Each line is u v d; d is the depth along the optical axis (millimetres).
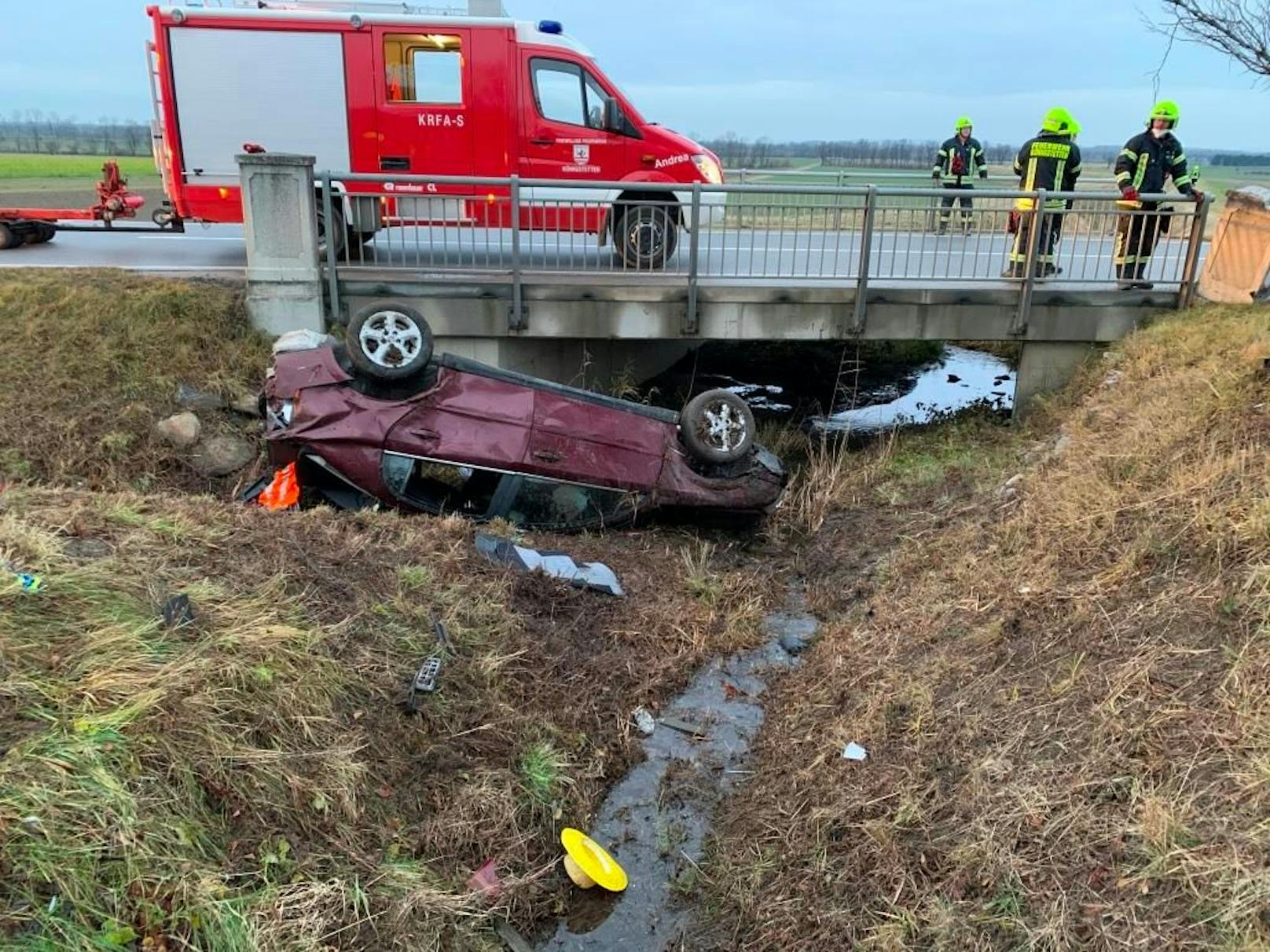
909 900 3340
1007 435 8938
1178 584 4336
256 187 8328
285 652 3949
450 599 5070
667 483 7035
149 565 4359
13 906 2562
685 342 12109
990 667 4492
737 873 3832
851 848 3705
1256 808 3027
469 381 6855
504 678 4711
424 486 6988
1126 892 2990
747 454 7227
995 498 6668
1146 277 9422
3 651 3342
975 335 9250
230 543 4906
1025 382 9547
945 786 3803
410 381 6742
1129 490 5367
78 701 3240
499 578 5484
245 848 3170
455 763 4094
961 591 5355
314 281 8625
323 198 8773
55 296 8398
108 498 5211
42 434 7148
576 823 4195
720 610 6043
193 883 2891
